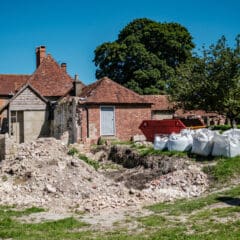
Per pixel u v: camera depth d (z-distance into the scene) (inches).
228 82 1275.8
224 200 568.7
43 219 547.8
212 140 863.1
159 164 890.1
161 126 1238.3
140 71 2153.1
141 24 2319.1
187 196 664.4
